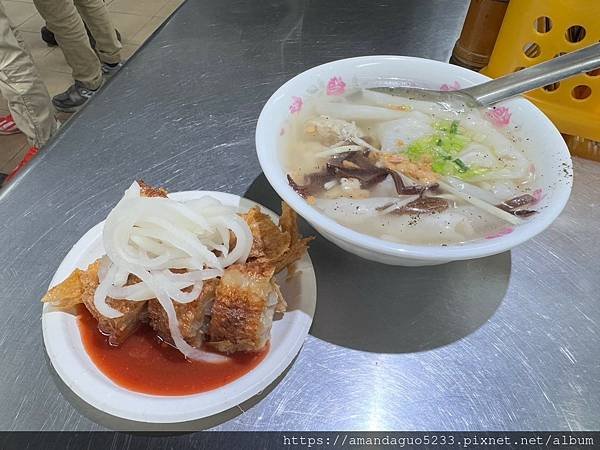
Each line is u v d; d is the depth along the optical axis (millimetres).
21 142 2238
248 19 1429
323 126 867
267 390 672
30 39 2842
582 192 975
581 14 921
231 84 1206
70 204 900
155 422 590
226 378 645
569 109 1001
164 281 648
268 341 684
